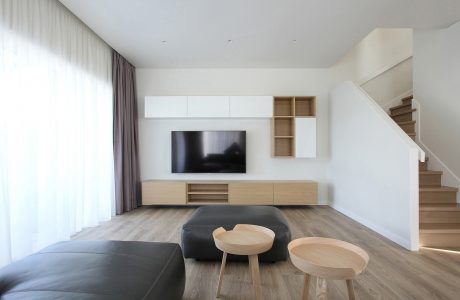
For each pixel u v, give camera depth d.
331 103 4.29
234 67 4.39
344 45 3.48
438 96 3.16
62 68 2.65
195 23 2.87
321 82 4.45
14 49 2.04
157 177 4.43
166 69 4.43
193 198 4.29
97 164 3.25
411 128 3.55
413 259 2.18
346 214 3.69
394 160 2.63
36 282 1.04
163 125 4.41
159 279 1.17
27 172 2.13
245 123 4.39
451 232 2.44
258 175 4.39
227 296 1.64
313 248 1.35
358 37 3.24
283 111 4.41
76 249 1.40
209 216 2.24
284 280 1.84
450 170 2.99
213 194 4.24
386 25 2.95
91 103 3.15
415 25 2.95
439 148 3.14
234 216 2.22
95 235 2.80
